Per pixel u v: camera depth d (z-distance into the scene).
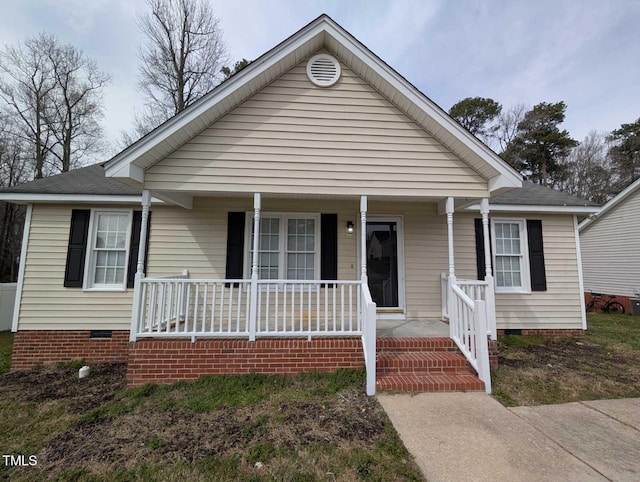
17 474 2.76
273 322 6.16
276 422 3.53
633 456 2.83
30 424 3.70
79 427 3.58
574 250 7.69
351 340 4.91
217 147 5.20
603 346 6.78
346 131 5.45
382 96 5.56
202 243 6.88
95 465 2.85
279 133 5.33
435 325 6.30
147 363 4.67
